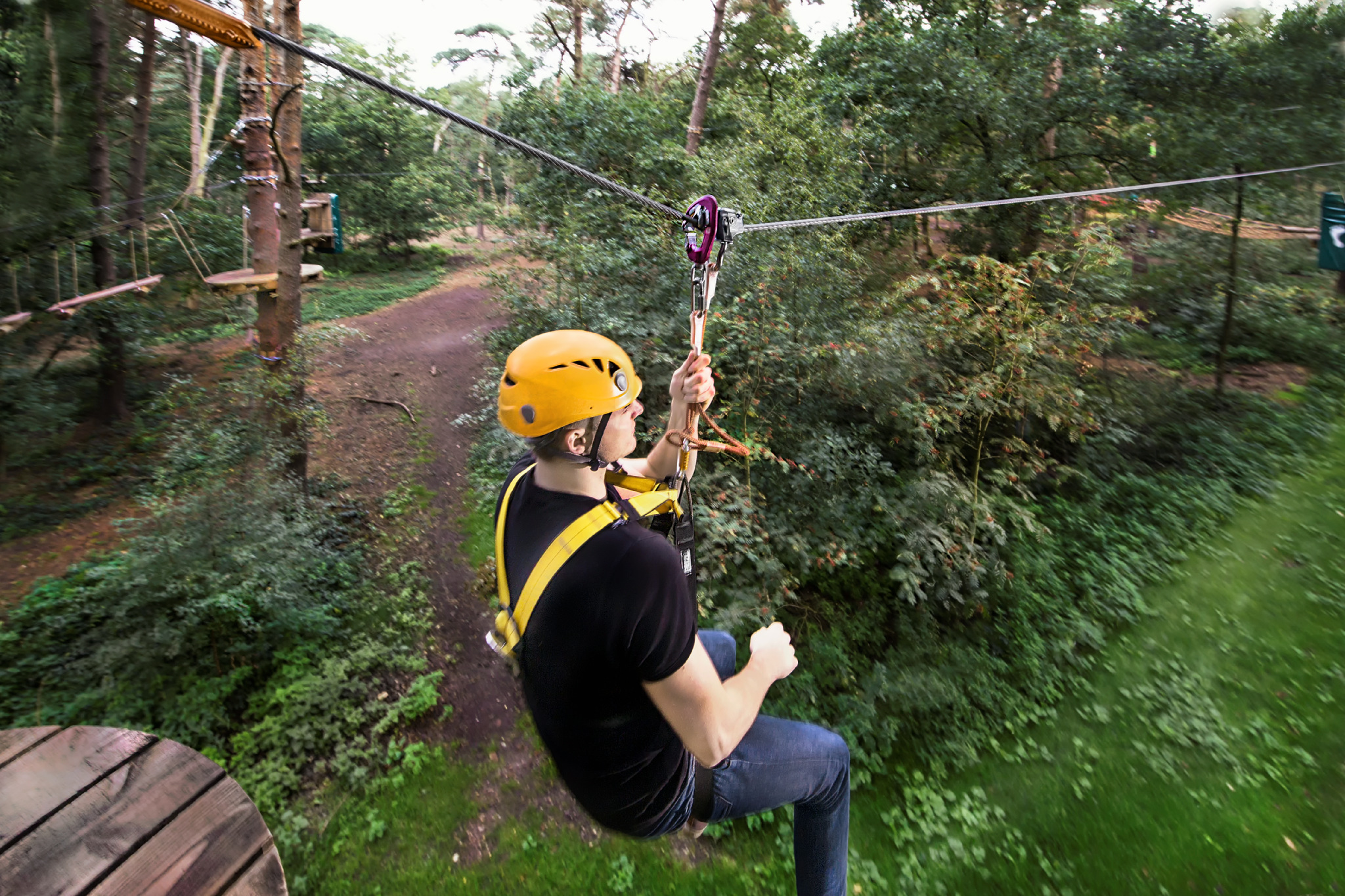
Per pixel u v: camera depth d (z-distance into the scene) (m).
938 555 6.81
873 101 12.30
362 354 15.16
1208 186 11.81
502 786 5.79
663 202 9.63
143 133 12.77
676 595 1.14
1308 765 5.78
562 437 1.20
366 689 6.61
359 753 6.01
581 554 1.14
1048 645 6.84
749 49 19.11
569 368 1.18
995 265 7.27
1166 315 14.84
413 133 26.05
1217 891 4.95
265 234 9.46
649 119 14.07
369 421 12.16
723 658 1.62
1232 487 9.62
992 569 6.93
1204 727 6.12
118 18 11.31
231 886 1.56
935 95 11.70
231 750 6.11
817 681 6.29
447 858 5.28
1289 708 6.32
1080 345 7.64
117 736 1.90
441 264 26.19
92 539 9.39
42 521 9.71
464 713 6.46
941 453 7.38
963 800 5.61
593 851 5.26
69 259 11.66
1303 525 8.77
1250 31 12.36
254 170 9.32
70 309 9.97
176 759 1.84
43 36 10.48
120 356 12.24
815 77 13.74
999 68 12.40
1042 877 5.08
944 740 5.98
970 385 7.10
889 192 11.98
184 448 7.64
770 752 1.52
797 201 8.88
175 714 6.24
